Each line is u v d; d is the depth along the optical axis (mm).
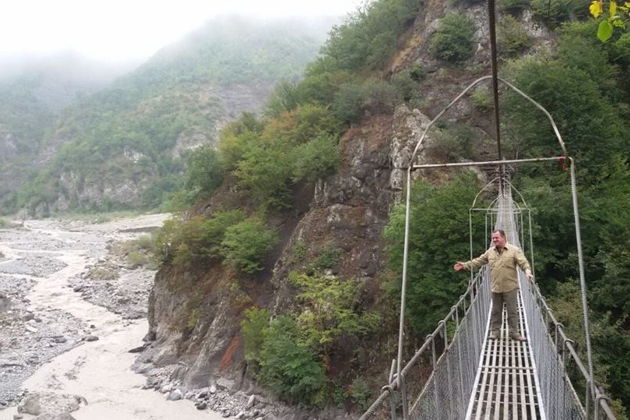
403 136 34406
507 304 11359
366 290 29922
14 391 31188
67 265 74500
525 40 40125
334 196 36031
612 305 21266
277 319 30188
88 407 29062
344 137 39375
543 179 28391
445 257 23984
